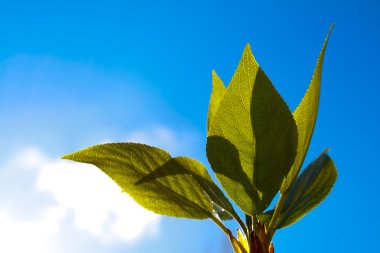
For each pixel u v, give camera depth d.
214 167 0.19
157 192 0.21
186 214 0.21
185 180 0.21
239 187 0.20
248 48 0.19
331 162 0.24
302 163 0.20
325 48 0.19
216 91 0.22
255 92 0.19
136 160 0.21
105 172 0.20
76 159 0.20
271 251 0.19
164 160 0.21
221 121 0.19
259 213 0.20
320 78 0.19
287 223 0.21
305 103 0.20
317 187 0.23
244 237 0.20
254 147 0.19
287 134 0.19
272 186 0.19
